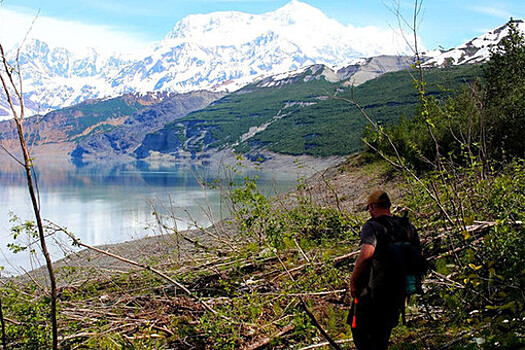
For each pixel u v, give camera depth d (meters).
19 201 62.34
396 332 5.66
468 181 7.91
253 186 8.41
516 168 8.15
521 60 20.48
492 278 5.49
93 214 47.41
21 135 4.29
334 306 6.68
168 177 117.06
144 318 6.98
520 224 6.41
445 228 7.24
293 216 9.79
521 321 4.73
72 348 6.21
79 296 8.34
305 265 7.76
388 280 4.22
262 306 6.78
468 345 4.72
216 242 10.91
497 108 15.32
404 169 7.49
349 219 9.62
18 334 6.20
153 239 19.62
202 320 6.10
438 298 6.34
